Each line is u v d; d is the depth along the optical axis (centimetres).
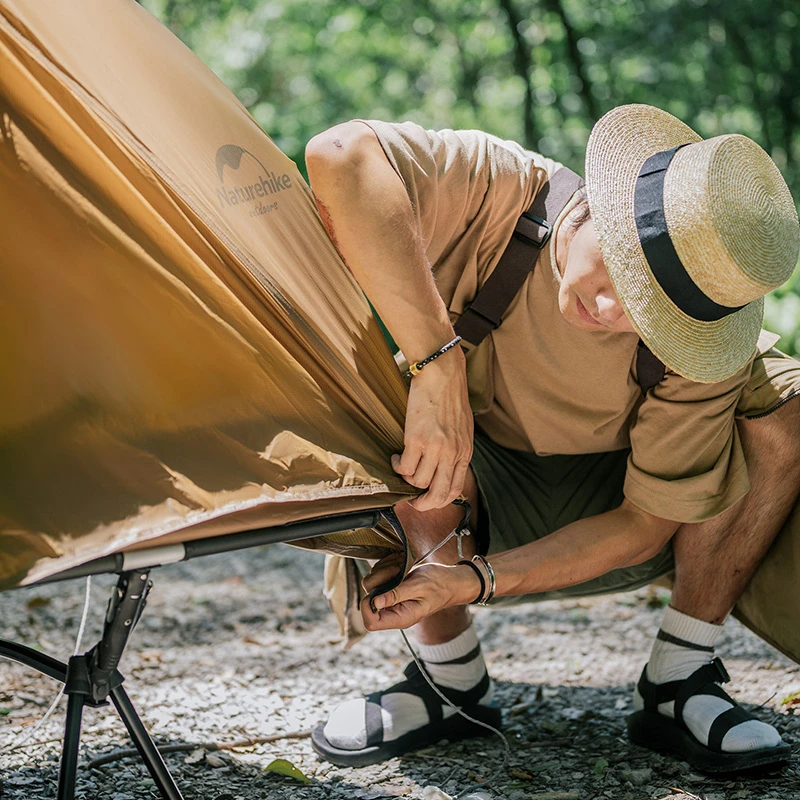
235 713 280
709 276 198
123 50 186
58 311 173
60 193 175
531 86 1309
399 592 207
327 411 196
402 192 208
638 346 232
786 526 254
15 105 175
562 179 236
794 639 254
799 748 248
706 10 1221
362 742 246
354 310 207
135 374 174
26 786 225
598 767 240
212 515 167
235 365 184
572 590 266
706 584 252
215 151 193
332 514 188
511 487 259
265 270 193
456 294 237
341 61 1658
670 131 221
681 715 246
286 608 398
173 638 356
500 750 254
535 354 239
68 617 373
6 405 167
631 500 238
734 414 242
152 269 179
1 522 157
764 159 207
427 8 1503
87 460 166
